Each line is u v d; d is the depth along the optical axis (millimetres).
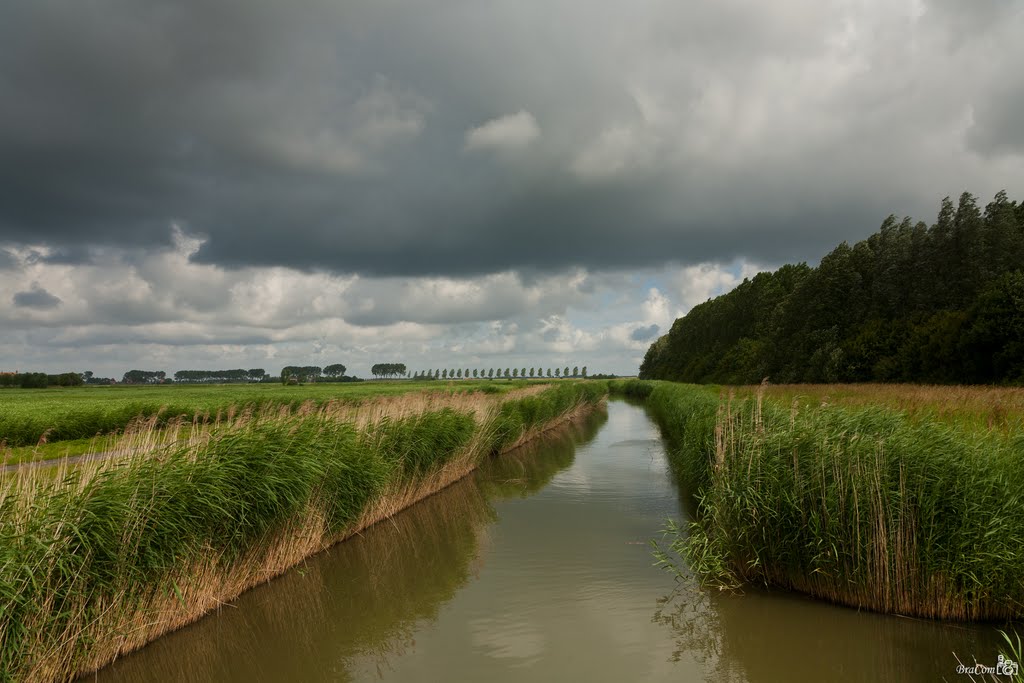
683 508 14125
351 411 14344
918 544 7504
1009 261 47594
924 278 51188
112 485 7109
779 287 79000
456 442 17516
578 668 6465
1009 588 7020
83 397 51875
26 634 5605
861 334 51000
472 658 6781
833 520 7844
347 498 11695
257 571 9477
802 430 9117
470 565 10281
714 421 12953
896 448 8031
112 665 6832
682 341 114625
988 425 10969
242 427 9820
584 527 12586
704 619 7664
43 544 5949
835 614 7652
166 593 7340
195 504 7809
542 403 30234
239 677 6508
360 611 8406
